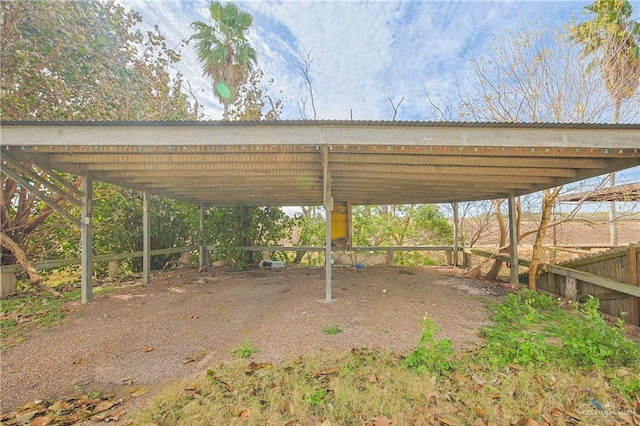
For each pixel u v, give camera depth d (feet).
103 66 19.19
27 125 10.57
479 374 7.82
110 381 8.19
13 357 9.50
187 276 23.36
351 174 16.28
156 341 10.70
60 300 15.92
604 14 18.24
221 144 10.81
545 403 6.68
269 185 19.58
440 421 6.15
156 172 16.10
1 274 16.11
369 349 9.53
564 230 28.68
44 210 20.74
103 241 24.97
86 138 10.71
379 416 6.33
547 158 13.44
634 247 14.24
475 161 13.50
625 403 6.68
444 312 13.61
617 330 8.81
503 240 24.88
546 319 12.84
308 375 7.97
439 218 34.37
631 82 18.35
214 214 28.60
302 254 33.17
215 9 33.50
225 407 6.66
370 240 36.58
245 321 12.53
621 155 11.61
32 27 15.58
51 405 7.13
